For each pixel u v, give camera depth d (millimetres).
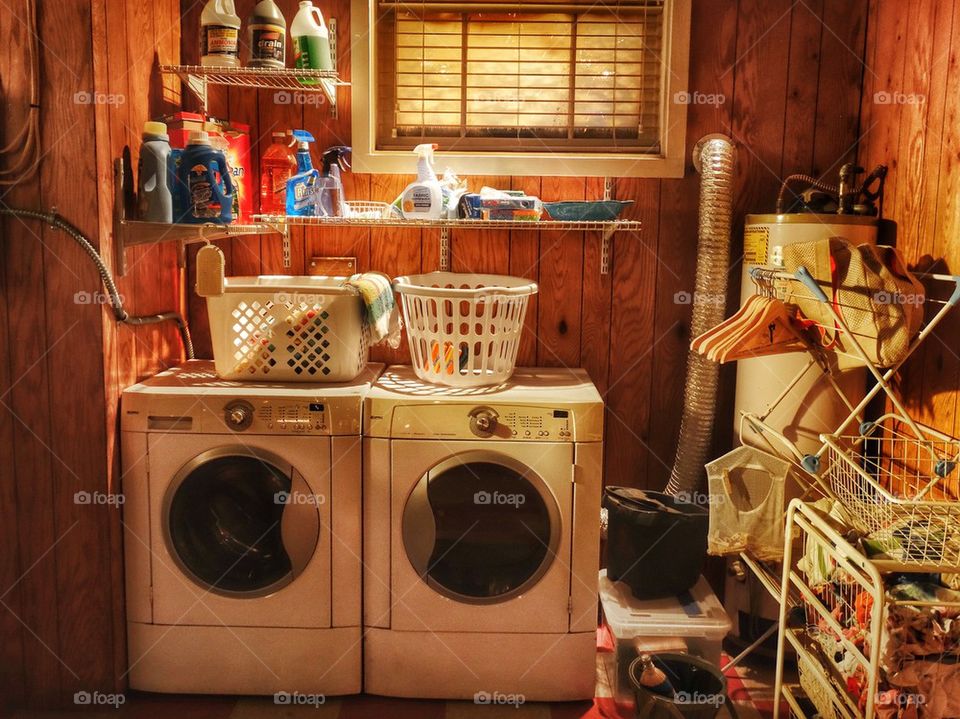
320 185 2611
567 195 2793
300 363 2408
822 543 1801
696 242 2801
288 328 2385
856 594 1857
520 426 2236
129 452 2260
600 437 2242
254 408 2242
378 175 2799
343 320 2389
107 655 2289
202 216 2283
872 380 2611
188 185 2273
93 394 2180
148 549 2291
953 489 2084
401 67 2836
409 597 2303
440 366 2410
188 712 2291
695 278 2760
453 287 2770
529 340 2859
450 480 2271
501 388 2416
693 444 2672
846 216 2432
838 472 2217
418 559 2279
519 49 2814
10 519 2258
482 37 2814
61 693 2309
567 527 2266
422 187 2539
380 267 2854
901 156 2434
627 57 2801
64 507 2236
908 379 2373
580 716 2301
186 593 2301
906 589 1688
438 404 2248
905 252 2402
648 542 2404
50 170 2086
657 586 2428
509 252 2830
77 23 2023
